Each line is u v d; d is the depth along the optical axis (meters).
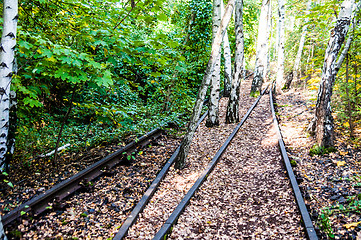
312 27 15.74
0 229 2.45
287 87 18.45
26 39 3.99
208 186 4.69
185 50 10.49
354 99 6.46
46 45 3.68
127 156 5.16
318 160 5.47
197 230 3.45
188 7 12.01
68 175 4.36
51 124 7.19
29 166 4.57
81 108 5.35
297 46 21.47
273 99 13.57
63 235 3.04
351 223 3.23
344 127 6.89
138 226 3.38
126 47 4.09
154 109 9.81
